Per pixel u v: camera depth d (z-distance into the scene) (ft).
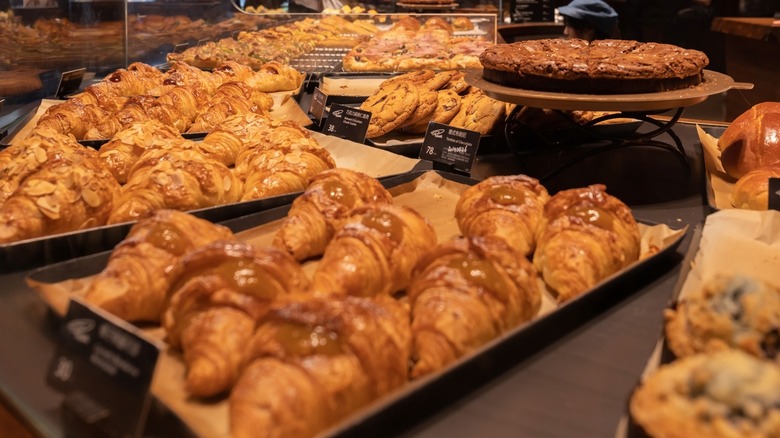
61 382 4.31
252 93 11.33
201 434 3.83
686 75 7.64
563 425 4.08
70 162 6.79
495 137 9.34
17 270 5.98
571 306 4.92
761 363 3.62
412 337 4.56
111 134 9.82
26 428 4.23
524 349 4.65
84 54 14.05
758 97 15.61
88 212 6.68
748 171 7.97
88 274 5.77
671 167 8.77
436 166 8.55
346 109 9.81
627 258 5.64
